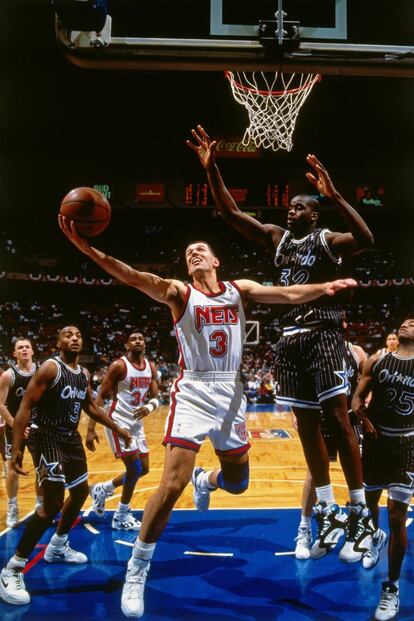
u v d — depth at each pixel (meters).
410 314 28.44
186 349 3.44
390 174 27.86
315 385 3.66
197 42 4.23
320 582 3.76
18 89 21.88
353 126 25.25
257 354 25.56
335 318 3.69
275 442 10.71
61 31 4.16
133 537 4.82
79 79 21.05
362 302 30.62
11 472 5.16
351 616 3.24
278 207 27.95
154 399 5.36
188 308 3.41
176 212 30.89
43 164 27.94
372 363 3.63
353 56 4.27
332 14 4.32
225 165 28.09
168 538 4.75
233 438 3.44
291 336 3.75
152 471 7.94
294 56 4.26
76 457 4.04
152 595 3.54
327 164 27.94
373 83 20.12
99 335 27.25
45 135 26.33
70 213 3.04
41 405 3.88
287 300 3.26
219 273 31.09
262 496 6.25
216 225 32.69
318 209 3.90
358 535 3.46
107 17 4.21
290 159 27.91
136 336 5.43
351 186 27.95
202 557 4.28
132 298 30.73
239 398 3.47
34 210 29.45
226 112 24.70
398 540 3.28
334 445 4.48
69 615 3.23
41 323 27.67
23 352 5.23
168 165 28.41
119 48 4.19
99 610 3.30
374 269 30.55
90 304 30.42
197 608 3.34
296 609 3.33
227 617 3.21
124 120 25.00
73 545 4.60
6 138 26.56
